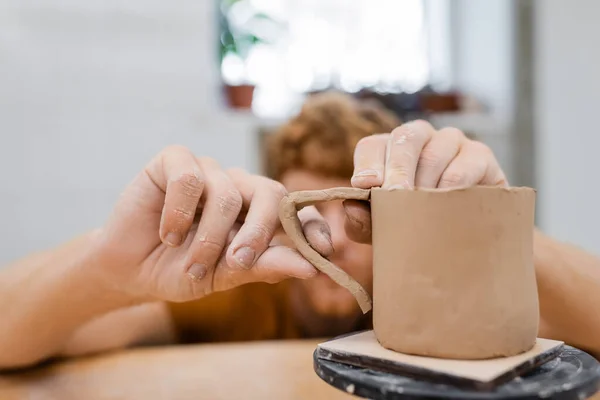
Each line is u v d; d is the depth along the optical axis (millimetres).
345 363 447
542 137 1490
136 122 1352
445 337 425
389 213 440
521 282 432
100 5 1312
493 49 1529
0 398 579
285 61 1550
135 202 534
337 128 903
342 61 1595
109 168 1357
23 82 1304
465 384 399
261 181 523
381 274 448
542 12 1459
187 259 501
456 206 420
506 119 1487
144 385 604
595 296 618
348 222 486
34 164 1329
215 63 1450
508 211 426
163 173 527
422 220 426
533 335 441
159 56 1343
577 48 1473
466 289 422
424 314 429
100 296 595
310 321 980
